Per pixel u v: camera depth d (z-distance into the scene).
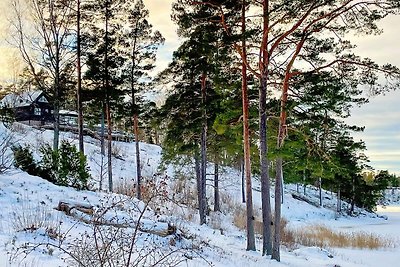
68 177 16.77
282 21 14.53
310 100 14.75
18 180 14.28
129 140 46.75
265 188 15.24
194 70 22.31
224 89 17.67
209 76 21.70
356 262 17.56
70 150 17.09
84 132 43.31
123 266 6.46
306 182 46.81
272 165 27.16
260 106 15.24
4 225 9.28
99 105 27.81
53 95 22.73
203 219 21.86
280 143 14.99
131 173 34.25
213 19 16.05
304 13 14.33
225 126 17.00
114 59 25.62
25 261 7.14
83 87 26.03
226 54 15.69
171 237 11.40
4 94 27.77
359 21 14.02
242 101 16.98
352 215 50.66
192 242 11.84
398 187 101.44
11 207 10.86
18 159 16.36
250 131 17.83
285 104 14.60
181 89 23.48
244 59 15.12
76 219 10.95
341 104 15.67
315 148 15.38
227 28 15.15
